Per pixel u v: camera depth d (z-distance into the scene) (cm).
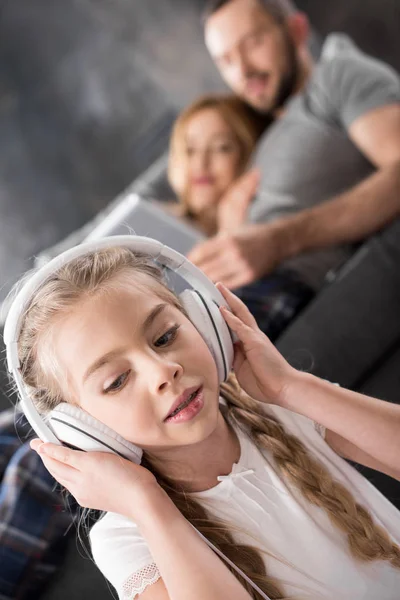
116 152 303
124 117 304
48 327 69
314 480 79
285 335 131
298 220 158
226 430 80
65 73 306
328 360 126
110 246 73
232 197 188
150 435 67
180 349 68
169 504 70
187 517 75
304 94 186
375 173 163
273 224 158
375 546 76
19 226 300
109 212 221
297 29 205
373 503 82
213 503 76
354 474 83
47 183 303
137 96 304
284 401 79
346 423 76
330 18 288
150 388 65
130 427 67
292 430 84
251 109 209
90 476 71
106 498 71
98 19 307
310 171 175
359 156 175
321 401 77
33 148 304
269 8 200
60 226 300
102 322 67
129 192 228
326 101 179
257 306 149
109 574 73
